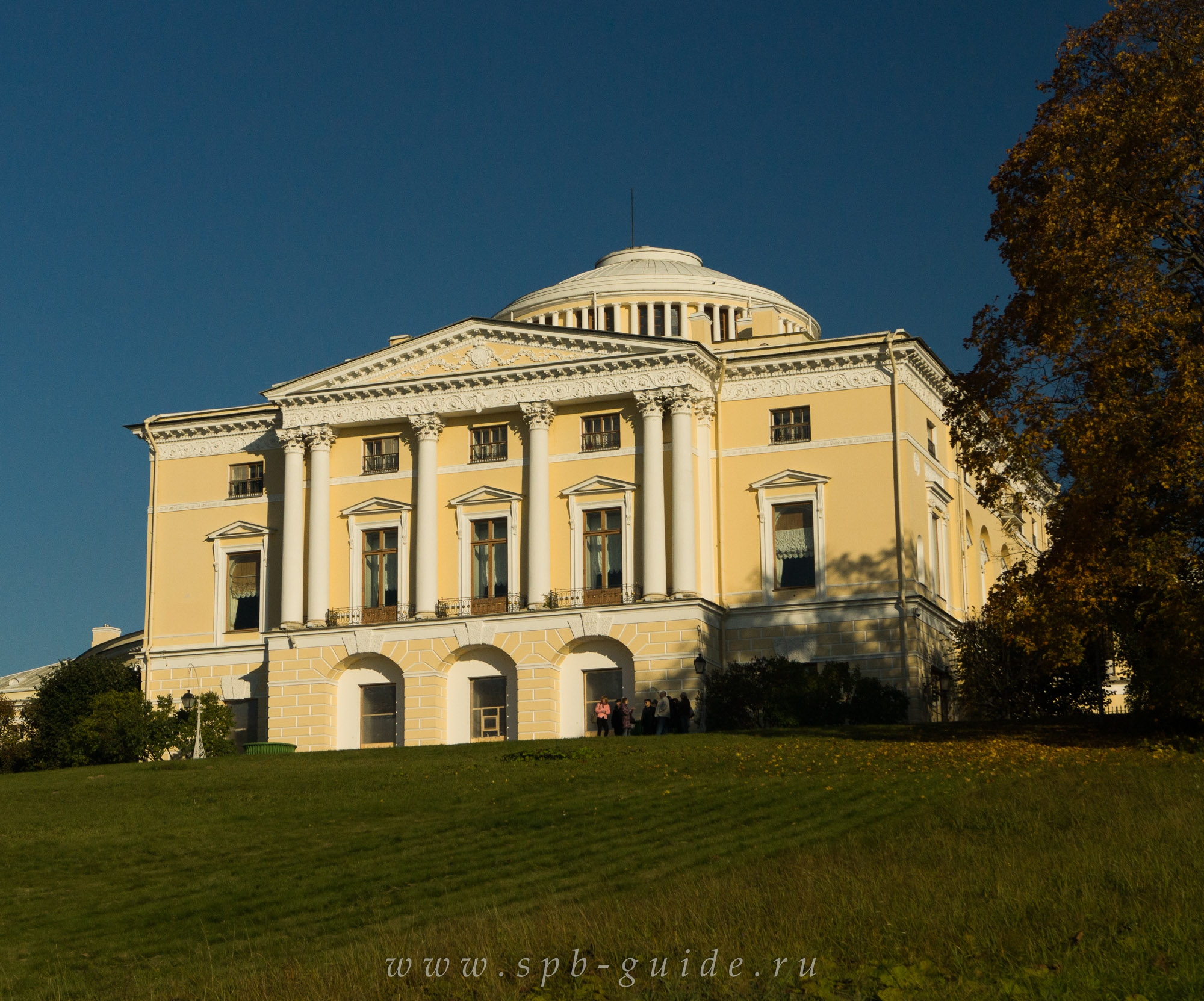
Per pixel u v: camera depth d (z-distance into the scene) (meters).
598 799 31.92
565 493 56.25
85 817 33.94
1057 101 39.06
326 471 58.88
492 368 56.91
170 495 63.12
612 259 80.88
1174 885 19.14
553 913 20.52
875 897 19.53
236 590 61.59
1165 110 35.81
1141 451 34.12
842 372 55.56
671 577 54.09
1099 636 46.56
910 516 54.53
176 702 60.72
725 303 75.06
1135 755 33.03
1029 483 38.12
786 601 54.53
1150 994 15.05
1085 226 36.03
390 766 39.44
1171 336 34.91
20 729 58.72
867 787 30.94
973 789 29.27
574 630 54.09
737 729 50.38
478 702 55.88
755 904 19.48
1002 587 36.91
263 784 37.47
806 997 15.61
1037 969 15.70
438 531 57.66
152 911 25.42
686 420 54.75
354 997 17.45
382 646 56.34
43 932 24.55
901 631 52.91
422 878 26.20
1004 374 38.16
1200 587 34.69
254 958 21.94
